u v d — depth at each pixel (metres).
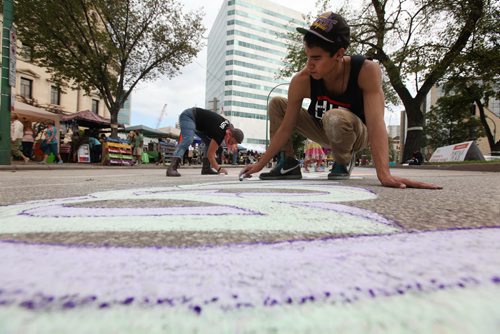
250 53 86.56
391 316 0.33
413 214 1.08
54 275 0.45
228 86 84.69
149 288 0.41
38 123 15.09
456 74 14.31
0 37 18.98
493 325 0.31
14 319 0.31
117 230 0.81
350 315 0.33
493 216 1.04
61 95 26.91
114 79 16.89
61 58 14.56
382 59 14.33
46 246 0.64
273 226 0.87
